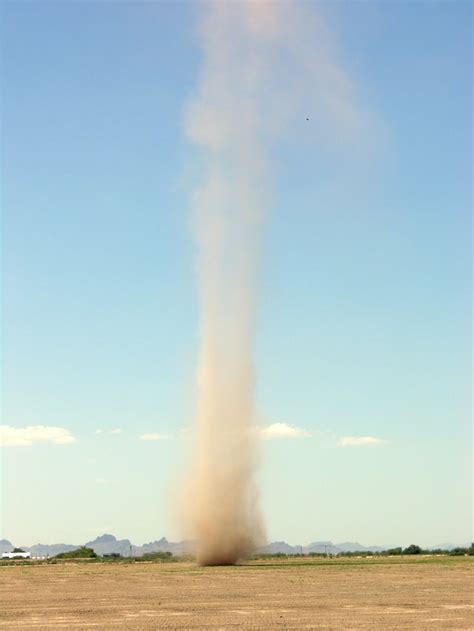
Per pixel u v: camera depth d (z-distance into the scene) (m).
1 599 51.50
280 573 77.12
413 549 159.50
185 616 40.91
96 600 50.22
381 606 44.84
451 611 42.38
